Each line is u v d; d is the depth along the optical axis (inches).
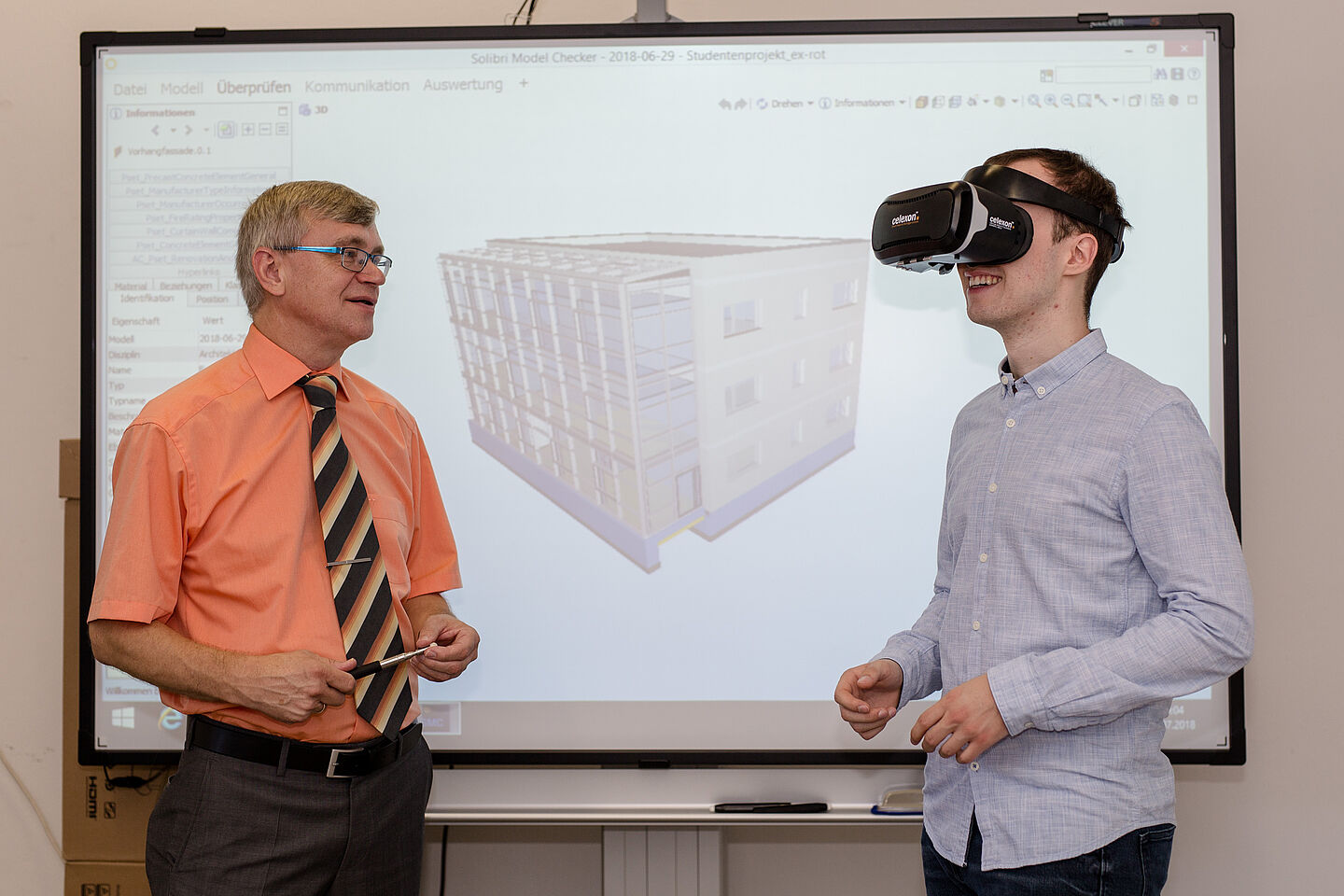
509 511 75.2
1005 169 47.4
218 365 55.5
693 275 74.7
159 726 73.8
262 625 51.8
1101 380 46.3
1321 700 81.2
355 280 54.4
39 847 83.7
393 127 75.9
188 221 75.6
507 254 75.4
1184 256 73.6
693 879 75.3
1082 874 43.2
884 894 83.4
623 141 75.4
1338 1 82.1
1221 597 40.5
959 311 75.0
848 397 75.1
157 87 75.8
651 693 74.3
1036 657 42.5
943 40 74.7
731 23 75.0
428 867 84.2
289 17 84.8
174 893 50.7
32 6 84.9
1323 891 81.0
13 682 83.7
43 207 84.4
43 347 84.2
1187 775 81.8
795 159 75.0
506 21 84.7
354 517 54.9
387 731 54.1
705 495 74.7
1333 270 82.0
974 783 46.1
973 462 49.7
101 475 75.2
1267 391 81.8
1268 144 82.3
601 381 75.0
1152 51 73.9
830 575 74.6
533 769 74.2
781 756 73.2
